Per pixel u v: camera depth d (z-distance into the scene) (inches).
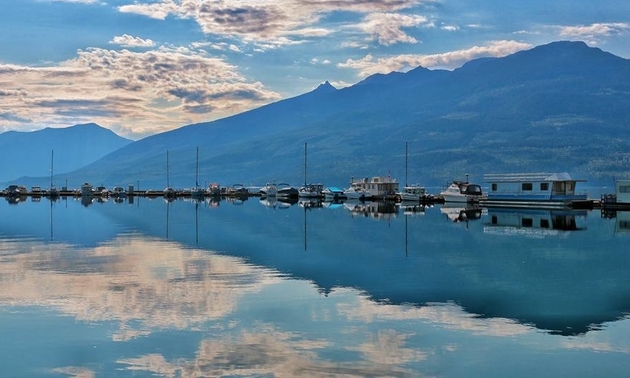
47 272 1540.4
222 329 1008.9
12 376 814.5
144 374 817.5
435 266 1663.4
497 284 1409.9
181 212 4192.9
